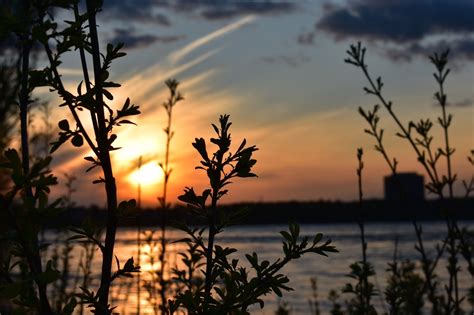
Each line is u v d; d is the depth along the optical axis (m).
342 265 60.88
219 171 2.23
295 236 2.24
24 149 1.96
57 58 1.97
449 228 4.57
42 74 1.95
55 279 1.68
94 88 1.97
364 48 4.71
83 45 1.98
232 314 2.30
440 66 4.64
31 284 1.66
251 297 2.23
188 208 2.28
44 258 6.09
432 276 5.11
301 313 25.19
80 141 1.93
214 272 2.30
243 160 2.23
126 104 1.96
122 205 1.96
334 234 158.50
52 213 1.61
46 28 1.92
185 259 3.80
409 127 4.53
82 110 1.97
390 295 4.90
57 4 1.95
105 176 1.95
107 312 1.90
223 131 2.24
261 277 2.23
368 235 146.38
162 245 5.16
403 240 100.81
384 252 71.69
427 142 4.51
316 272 53.59
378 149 4.70
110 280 1.93
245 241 128.50
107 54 1.99
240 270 2.32
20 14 1.98
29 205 1.59
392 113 4.61
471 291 5.91
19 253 1.69
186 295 2.26
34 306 1.75
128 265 1.95
